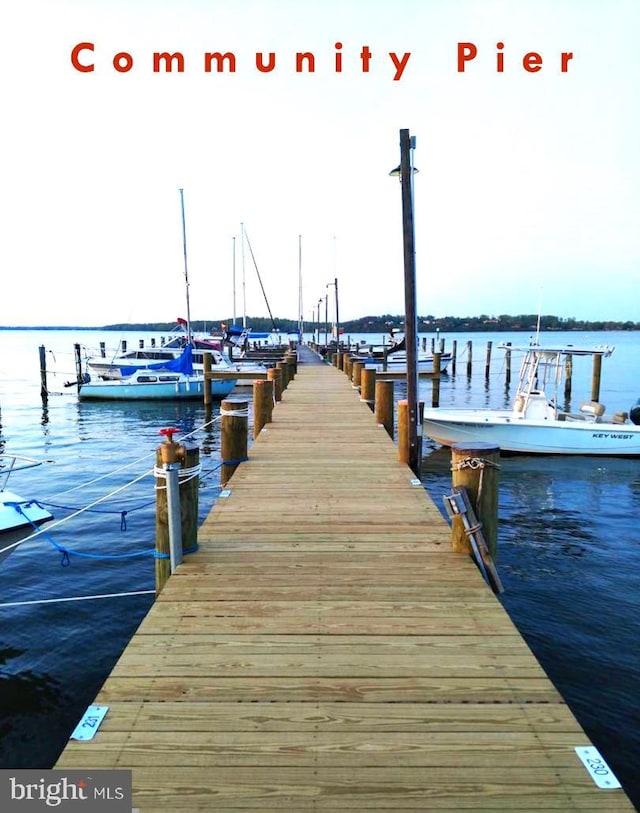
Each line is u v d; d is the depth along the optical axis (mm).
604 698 5094
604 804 2346
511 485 12109
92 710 2855
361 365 17328
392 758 2570
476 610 3861
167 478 4496
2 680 5348
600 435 14375
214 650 3379
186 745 2641
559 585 7352
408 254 7844
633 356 63906
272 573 4418
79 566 7824
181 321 32125
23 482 12453
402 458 7859
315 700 2943
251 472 7375
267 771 2494
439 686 3059
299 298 58750
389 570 4469
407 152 7766
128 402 26031
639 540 8977
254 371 24859
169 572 4703
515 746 2646
